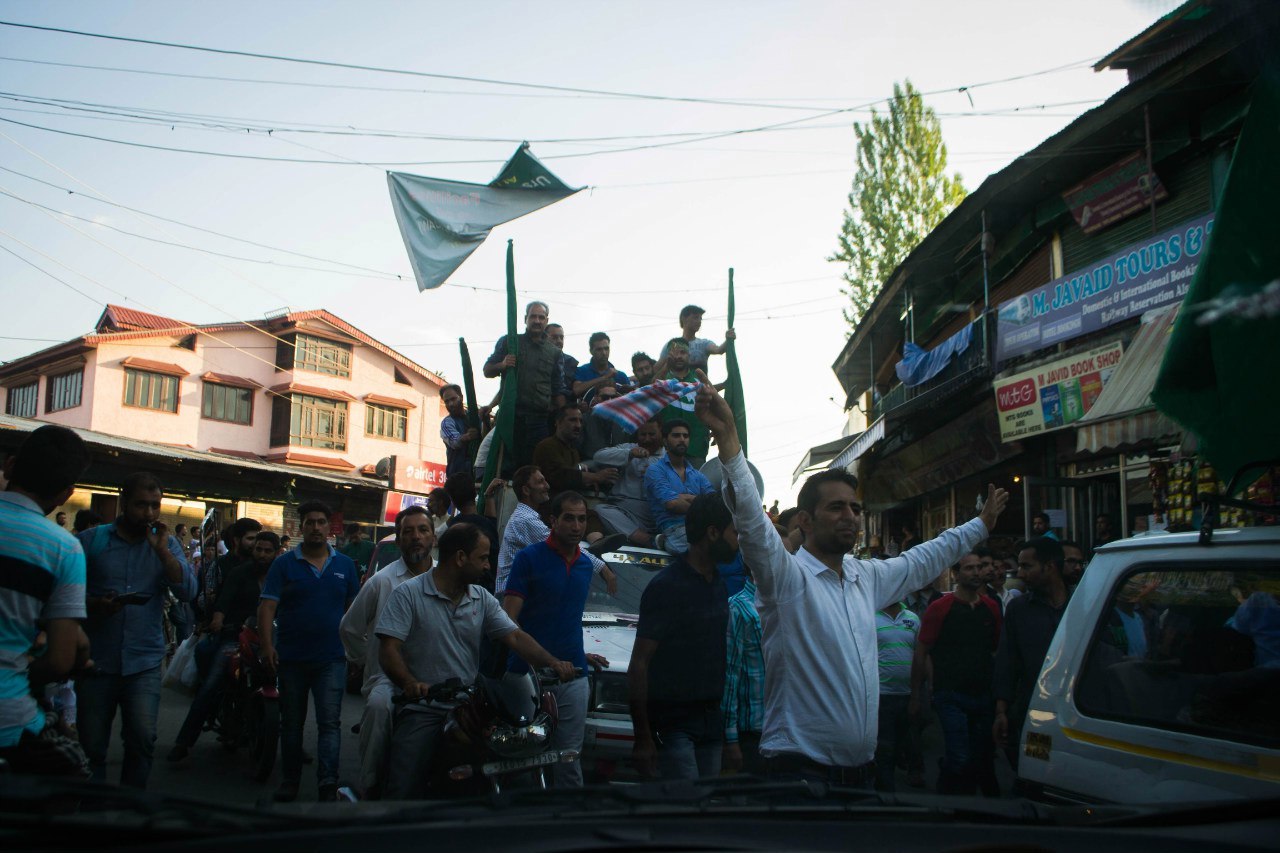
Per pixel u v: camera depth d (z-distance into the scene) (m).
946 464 17.89
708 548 4.69
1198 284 3.93
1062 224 14.38
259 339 40.03
